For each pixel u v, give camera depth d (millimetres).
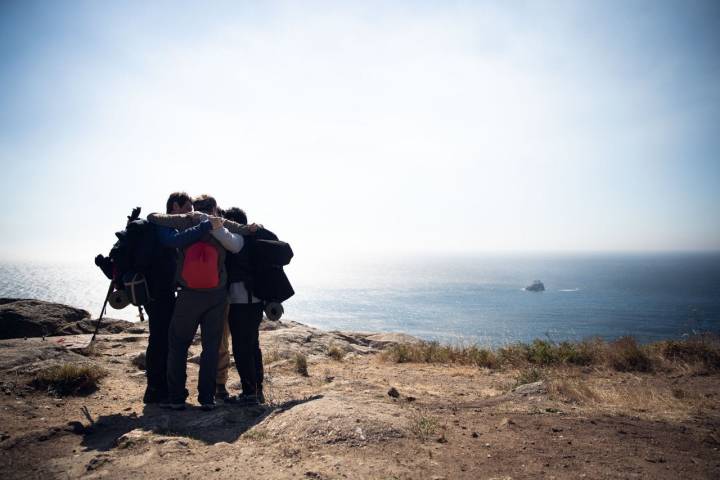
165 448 3162
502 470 2822
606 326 160500
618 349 8320
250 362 4539
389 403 4414
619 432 3678
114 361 6445
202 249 4234
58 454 3160
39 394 4633
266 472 2760
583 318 196375
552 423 3945
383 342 11797
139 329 9852
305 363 6898
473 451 3180
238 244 4406
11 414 3957
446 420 3969
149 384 4586
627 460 3018
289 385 5668
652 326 158750
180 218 4332
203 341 4379
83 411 4223
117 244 4480
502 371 7965
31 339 7332
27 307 9258
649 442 3416
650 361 7910
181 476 2707
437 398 5223
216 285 4262
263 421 3809
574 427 3818
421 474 2734
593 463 2955
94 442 3439
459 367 8406
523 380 6383
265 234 4684
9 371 5062
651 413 4402
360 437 3281
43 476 2746
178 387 4332
